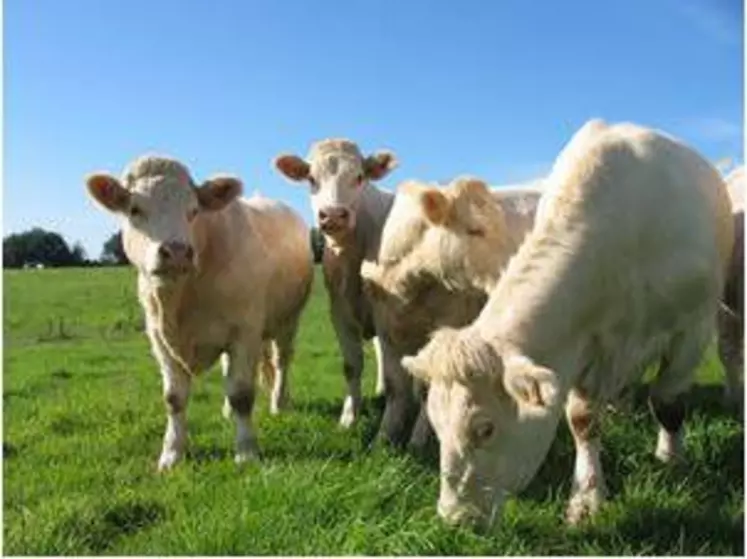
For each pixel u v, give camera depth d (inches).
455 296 136.0
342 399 193.5
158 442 153.9
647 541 95.7
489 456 93.9
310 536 94.7
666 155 117.6
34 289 542.0
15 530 105.4
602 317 109.1
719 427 131.0
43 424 178.1
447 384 94.4
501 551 91.1
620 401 123.3
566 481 116.3
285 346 179.5
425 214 128.6
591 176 110.0
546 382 89.0
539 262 104.2
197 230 130.6
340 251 163.3
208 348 137.6
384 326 144.0
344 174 168.9
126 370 267.4
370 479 107.0
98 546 104.2
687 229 115.0
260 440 146.3
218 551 93.5
